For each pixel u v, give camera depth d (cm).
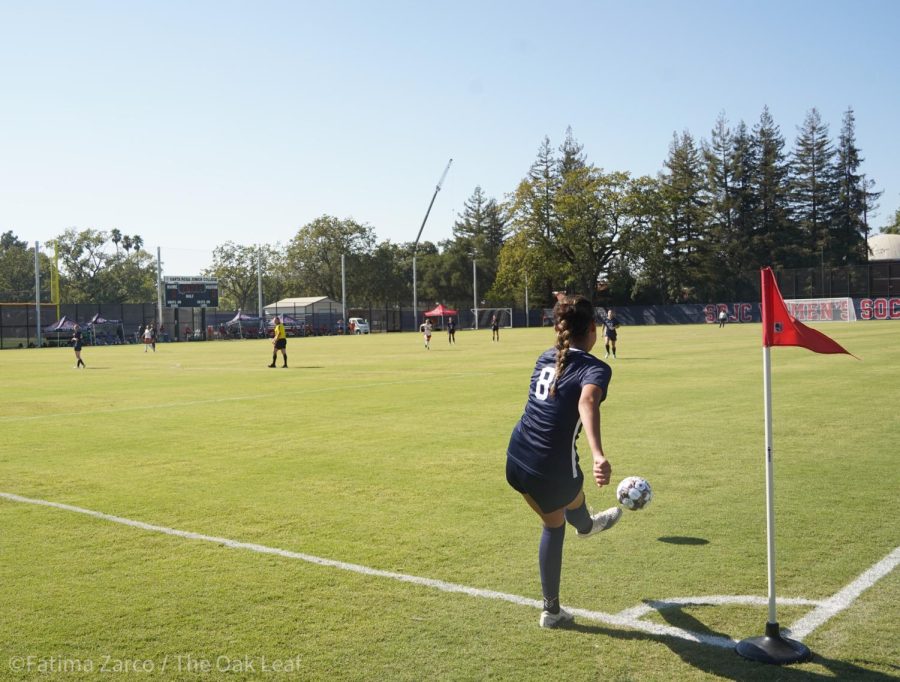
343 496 771
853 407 1349
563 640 426
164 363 3281
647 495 486
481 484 819
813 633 429
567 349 435
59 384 2227
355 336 7112
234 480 855
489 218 11850
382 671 392
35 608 482
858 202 9381
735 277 8981
